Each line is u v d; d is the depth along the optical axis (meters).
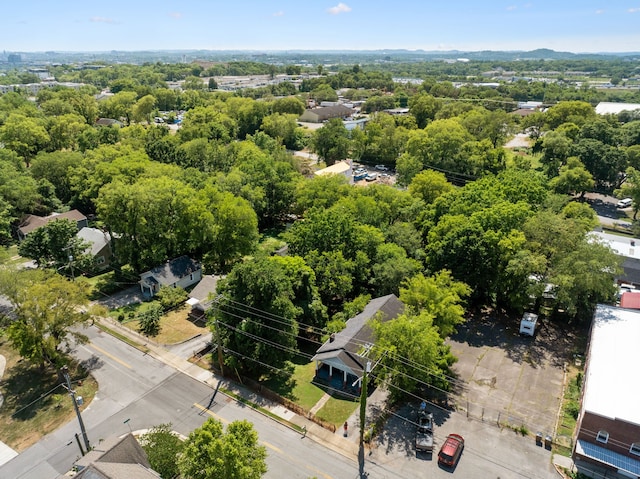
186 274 59.06
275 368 40.22
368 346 35.88
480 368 41.75
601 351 37.16
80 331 48.50
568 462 31.64
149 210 57.72
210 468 23.88
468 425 35.12
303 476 30.73
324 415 36.59
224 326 40.50
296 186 79.56
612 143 98.62
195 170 78.00
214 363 43.59
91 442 33.72
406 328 35.03
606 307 44.25
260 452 26.44
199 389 39.84
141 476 25.42
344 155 114.62
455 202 59.88
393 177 109.50
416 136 101.38
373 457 32.31
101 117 150.62
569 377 40.56
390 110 185.38
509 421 35.44
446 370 38.84
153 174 69.50
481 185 66.06
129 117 151.38
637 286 54.41
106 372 42.00
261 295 39.25
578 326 48.59
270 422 35.91
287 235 55.94
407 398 38.25
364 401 31.58
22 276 40.12
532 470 31.11
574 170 84.00
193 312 52.53
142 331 48.97
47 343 39.34
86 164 79.62
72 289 40.34
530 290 45.69
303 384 40.62
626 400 31.55
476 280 49.72
